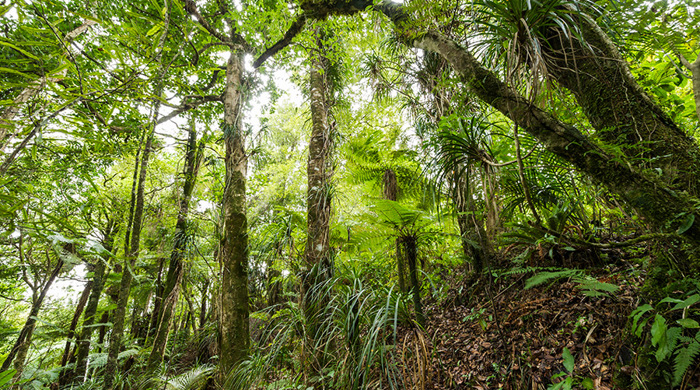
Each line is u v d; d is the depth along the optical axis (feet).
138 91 3.32
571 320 6.80
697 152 4.93
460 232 12.17
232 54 13.85
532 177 8.07
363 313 7.35
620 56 5.70
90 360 18.66
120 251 15.81
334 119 14.47
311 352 8.12
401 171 14.93
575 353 6.07
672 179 4.85
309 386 8.14
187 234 13.01
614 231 7.82
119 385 12.73
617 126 5.42
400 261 9.66
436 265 14.42
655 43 5.76
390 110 18.60
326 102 14.52
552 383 5.92
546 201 9.03
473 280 10.94
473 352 8.01
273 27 12.89
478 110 9.73
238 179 12.23
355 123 17.57
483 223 10.93
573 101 6.78
